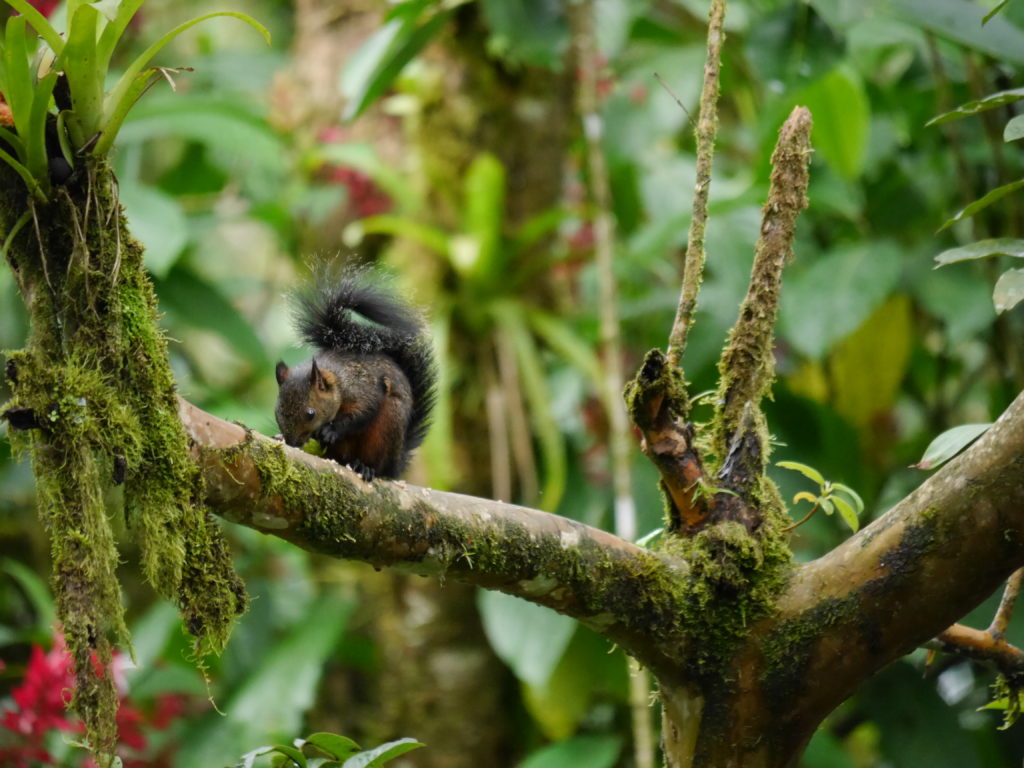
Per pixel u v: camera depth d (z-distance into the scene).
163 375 4.59
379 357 8.13
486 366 11.58
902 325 11.77
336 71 12.50
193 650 4.61
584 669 10.91
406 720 11.70
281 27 16.88
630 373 11.81
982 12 7.96
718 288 11.73
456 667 11.59
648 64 14.68
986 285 10.93
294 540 4.73
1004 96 5.18
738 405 5.56
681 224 11.27
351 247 12.10
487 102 11.90
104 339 4.51
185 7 16.62
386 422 7.80
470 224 11.24
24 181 4.44
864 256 10.84
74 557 4.42
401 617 11.73
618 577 5.08
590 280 12.97
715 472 5.48
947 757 10.31
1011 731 11.57
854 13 8.27
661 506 10.84
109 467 4.45
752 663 5.07
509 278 11.60
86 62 4.34
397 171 12.01
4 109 4.38
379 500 4.77
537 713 10.94
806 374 12.55
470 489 11.59
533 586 5.04
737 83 14.02
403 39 9.31
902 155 12.56
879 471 11.81
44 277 4.51
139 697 10.02
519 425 11.02
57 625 5.34
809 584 5.06
